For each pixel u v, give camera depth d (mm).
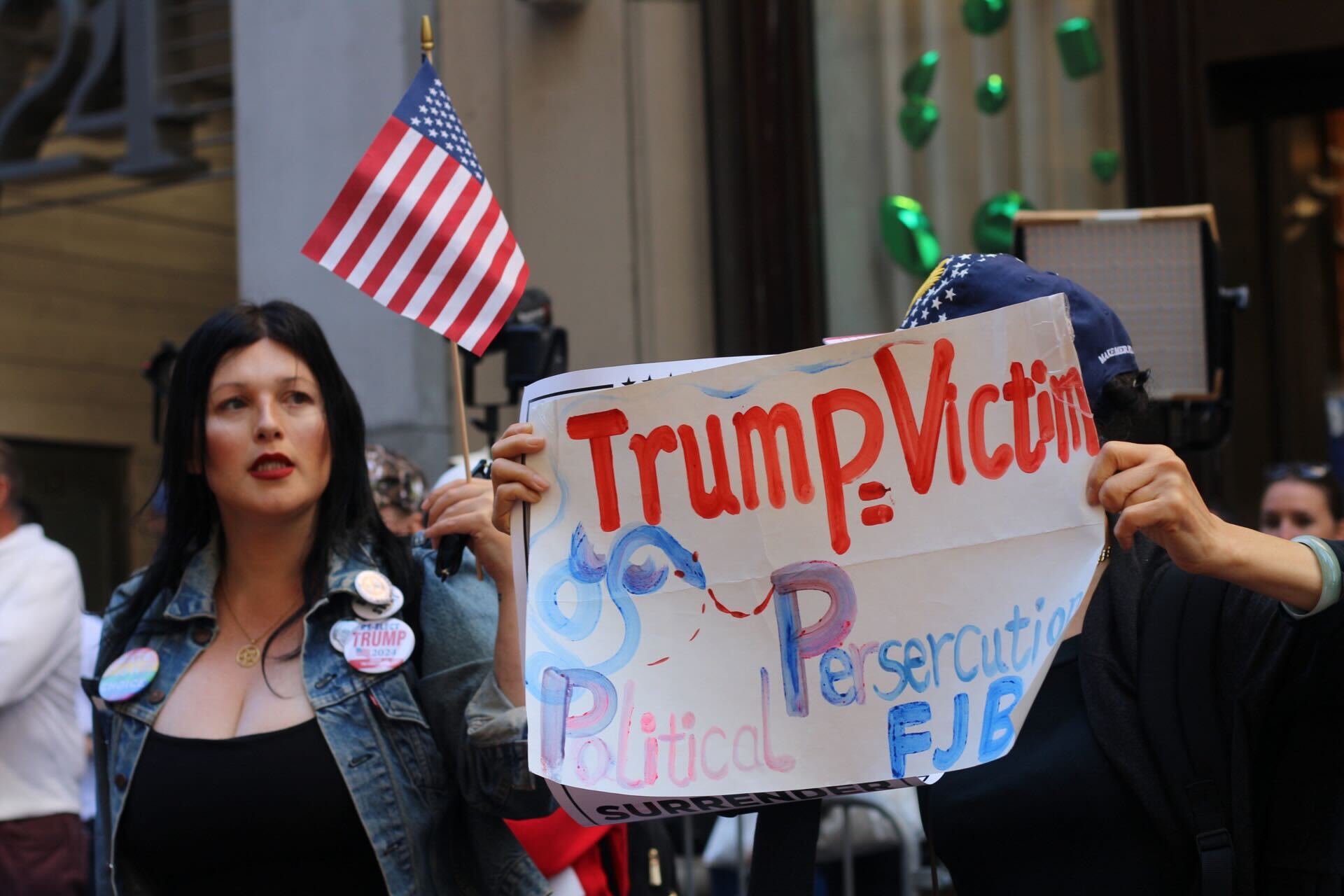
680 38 6316
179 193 10602
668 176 6289
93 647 4918
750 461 2055
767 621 2029
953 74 6145
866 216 6227
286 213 6707
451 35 6531
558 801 2084
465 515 2420
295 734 2445
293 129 6711
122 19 7578
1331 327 5977
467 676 2492
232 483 2531
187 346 2586
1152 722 1970
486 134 6496
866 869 4496
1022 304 1933
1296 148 5941
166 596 2670
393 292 2598
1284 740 1981
